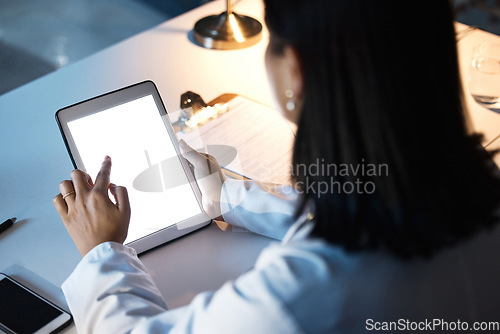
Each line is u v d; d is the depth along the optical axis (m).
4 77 2.61
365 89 0.47
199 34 1.29
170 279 0.80
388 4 0.45
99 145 0.87
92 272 0.71
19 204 0.92
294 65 0.49
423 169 0.49
